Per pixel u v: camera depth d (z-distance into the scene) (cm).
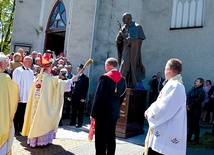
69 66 800
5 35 2373
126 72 638
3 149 341
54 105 492
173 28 1171
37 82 487
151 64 1230
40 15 1373
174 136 272
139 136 623
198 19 1109
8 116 344
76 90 697
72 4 1093
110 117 372
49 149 469
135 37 626
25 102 593
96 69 1038
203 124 912
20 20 1429
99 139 373
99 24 1052
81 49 1041
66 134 599
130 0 1188
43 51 1341
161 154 275
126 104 597
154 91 1045
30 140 472
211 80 1030
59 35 1409
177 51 1151
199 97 589
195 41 1101
